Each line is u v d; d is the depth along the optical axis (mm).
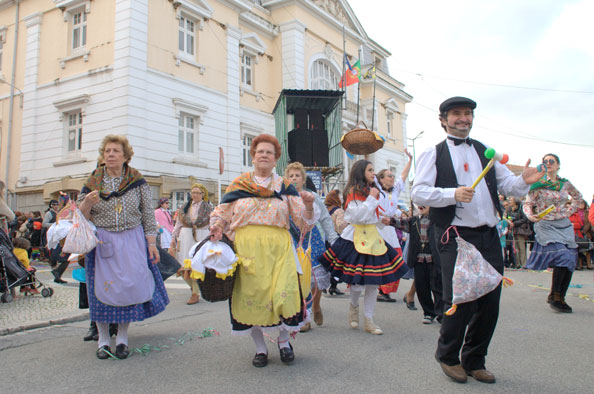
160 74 14461
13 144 16031
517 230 11891
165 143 14406
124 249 3660
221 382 3008
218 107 16484
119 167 3797
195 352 3783
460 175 3041
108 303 3549
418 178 3082
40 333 4566
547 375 3127
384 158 27312
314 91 18031
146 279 3752
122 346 3668
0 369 3332
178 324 4965
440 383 2963
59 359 3598
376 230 4648
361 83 26328
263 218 3240
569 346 3924
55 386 2953
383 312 5836
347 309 6020
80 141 14766
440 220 3047
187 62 15430
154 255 3943
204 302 6691
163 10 14797
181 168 14789
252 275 3162
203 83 16016
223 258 3080
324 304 6469
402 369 3279
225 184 16375
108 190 3707
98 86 14125
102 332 3693
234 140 16969
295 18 20031
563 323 4918
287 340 3492
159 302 3945
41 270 10789
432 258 4973
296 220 3420
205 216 7020
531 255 5879
